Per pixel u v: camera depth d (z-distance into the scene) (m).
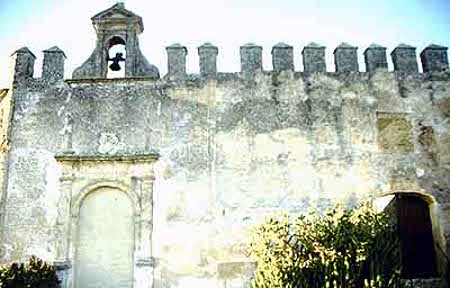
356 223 11.67
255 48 15.16
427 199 14.23
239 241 13.45
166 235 13.48
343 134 14.47
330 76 14.98
